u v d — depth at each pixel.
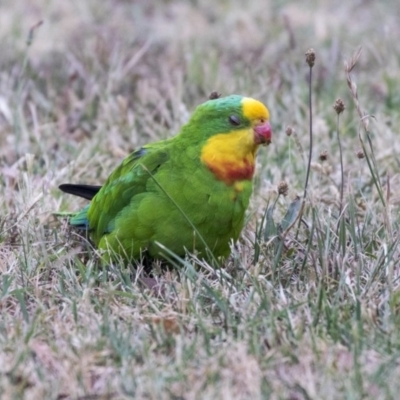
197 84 17.22
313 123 15.09
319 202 12.20
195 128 10.57
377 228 11.36
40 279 10.45
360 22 21.39
